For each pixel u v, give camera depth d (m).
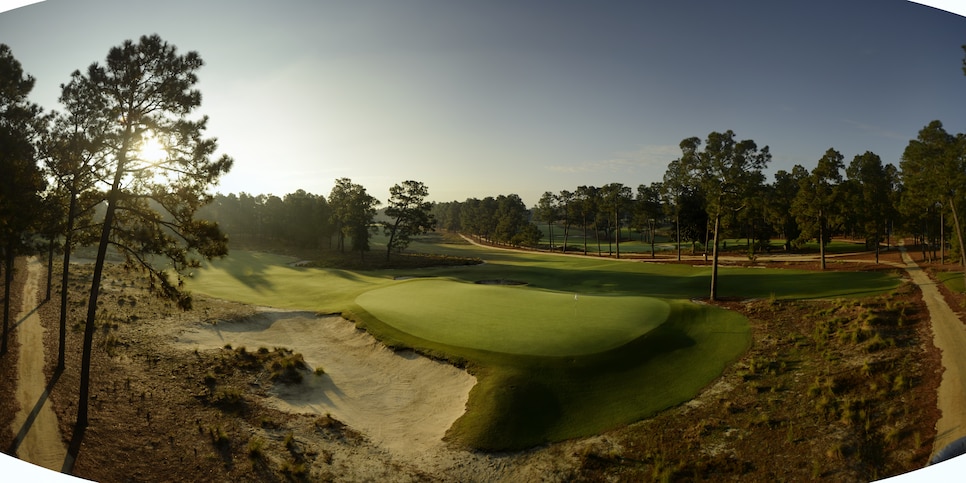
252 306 37.09
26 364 20.91
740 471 15.12
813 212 49.34
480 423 18.89
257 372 23.42
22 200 19.97
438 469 16.47
